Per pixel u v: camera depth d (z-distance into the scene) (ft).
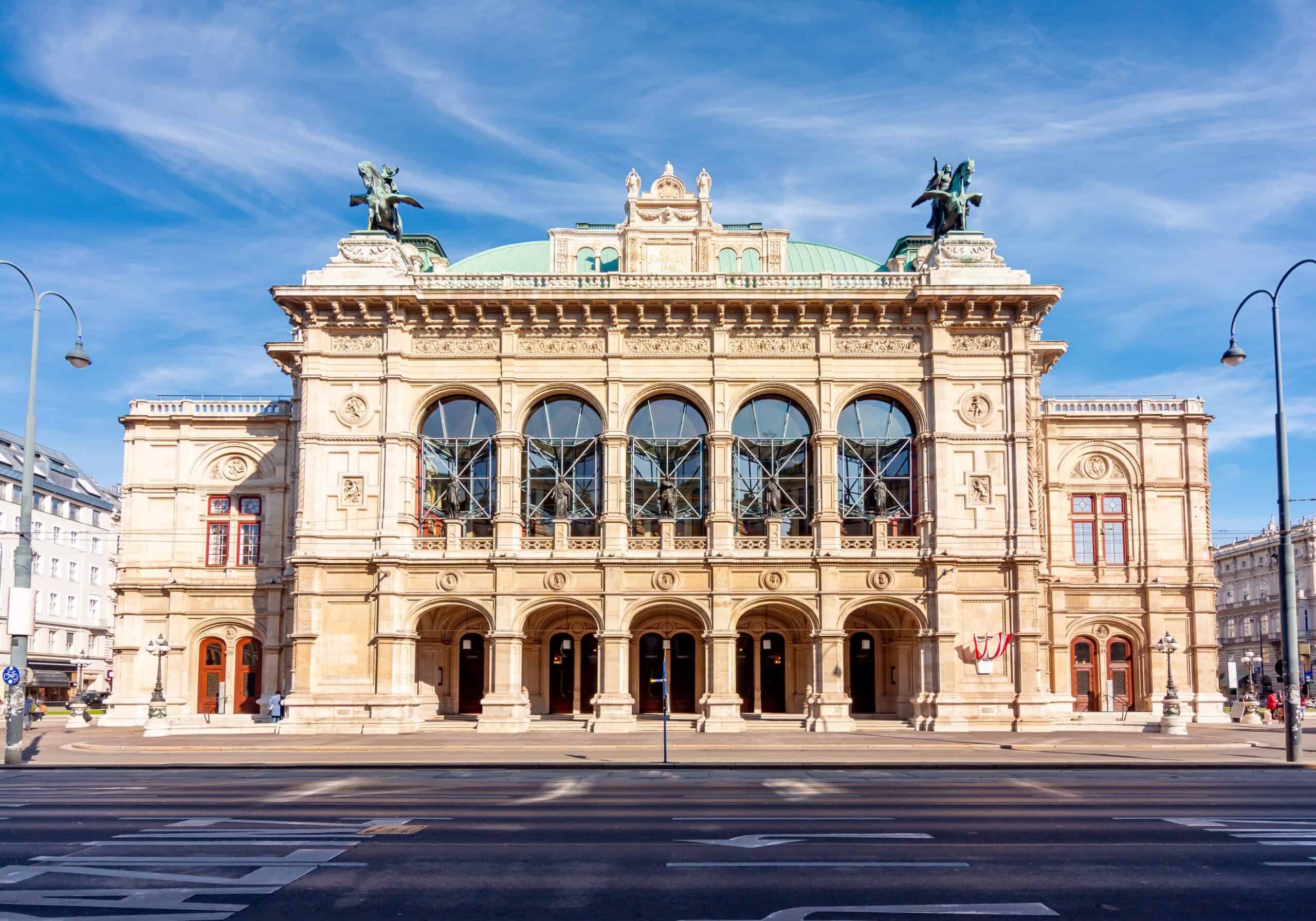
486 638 171.12
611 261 195.21
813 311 176.24
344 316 175.01
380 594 167.43
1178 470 206.49
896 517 174.60
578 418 178.70
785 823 70.28
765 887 51.06
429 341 177.17
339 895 49.65
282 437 203.10
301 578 168.45
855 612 187.32
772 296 173.06
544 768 115.55
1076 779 101.76
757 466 178.70
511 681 167.63
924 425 175.32
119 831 66.74
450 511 177.37
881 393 177.68
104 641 356.59
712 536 172.04
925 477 173.99
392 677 166.30
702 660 185.26
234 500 202.28
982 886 51.57
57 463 363.35
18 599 119.85
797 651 189.98
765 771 111.34
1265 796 86.94
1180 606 202.49
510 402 175.11
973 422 174.29
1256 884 52.37
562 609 182.91
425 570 170.60
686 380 176.14
